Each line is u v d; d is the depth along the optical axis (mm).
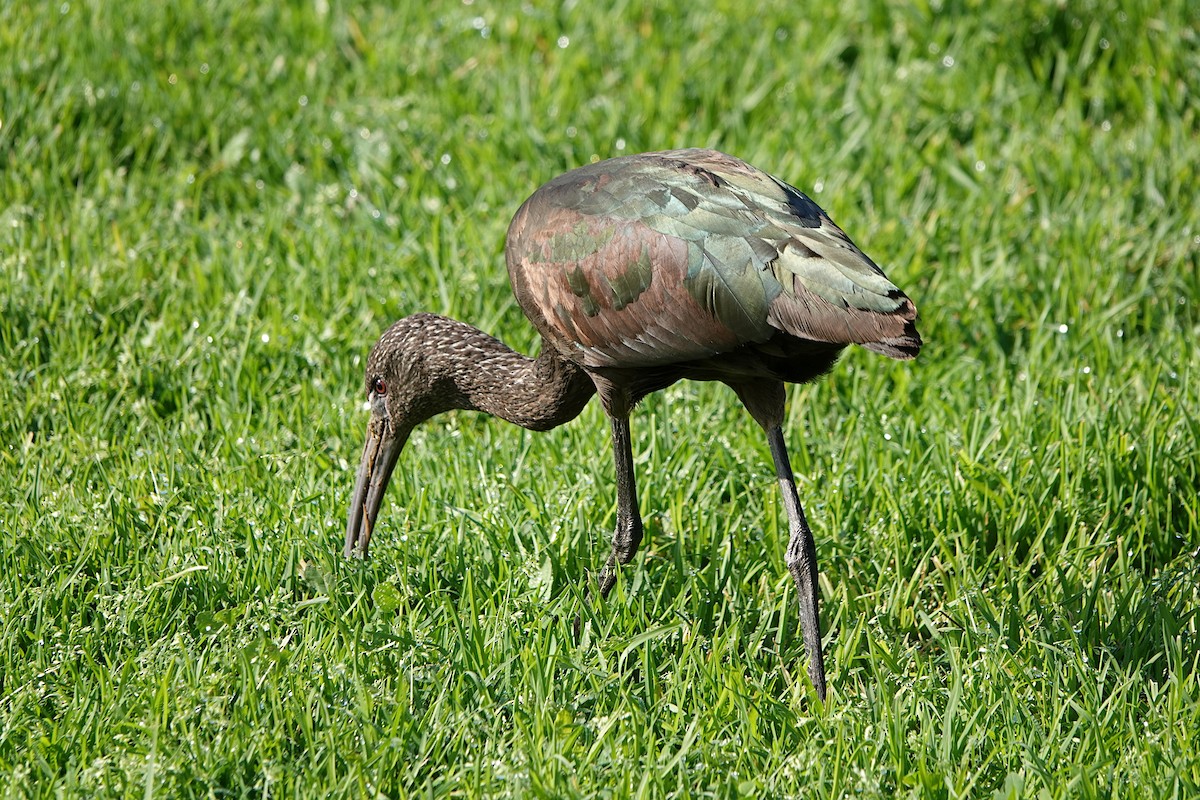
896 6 16984
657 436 10930
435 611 9078
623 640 8719
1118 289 12828
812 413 11453
